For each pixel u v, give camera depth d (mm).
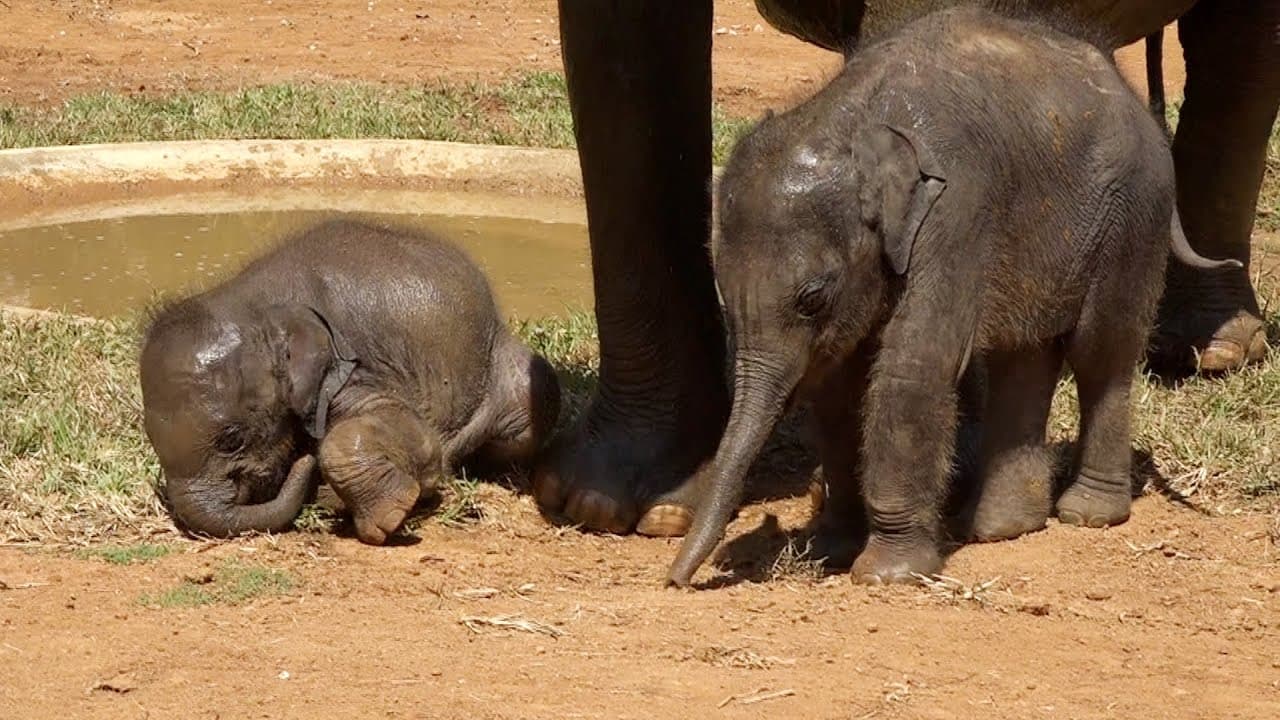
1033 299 11531
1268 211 20781
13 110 25281
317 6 34344
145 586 10906
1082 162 11523
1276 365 15422
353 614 10414
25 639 9891
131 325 15695
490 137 24172
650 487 12602
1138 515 12633
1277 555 11891
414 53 30750
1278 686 9664
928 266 10797
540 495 12812
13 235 20234
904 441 10930
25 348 15039
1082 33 12219
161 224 20781
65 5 33281
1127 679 9688
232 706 9000
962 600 10789
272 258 12844
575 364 15602
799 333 10625
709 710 8945
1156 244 12047
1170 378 15695
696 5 12609
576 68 12484
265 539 11992
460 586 11125
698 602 10586
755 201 10539
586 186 12750
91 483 12523
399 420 12492
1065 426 14008
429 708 8938
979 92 11070
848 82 10969
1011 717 9047
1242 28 15336
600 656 9664
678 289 12758
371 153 22844
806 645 9875
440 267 13320
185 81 28016
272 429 12211
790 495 13234
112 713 8945
